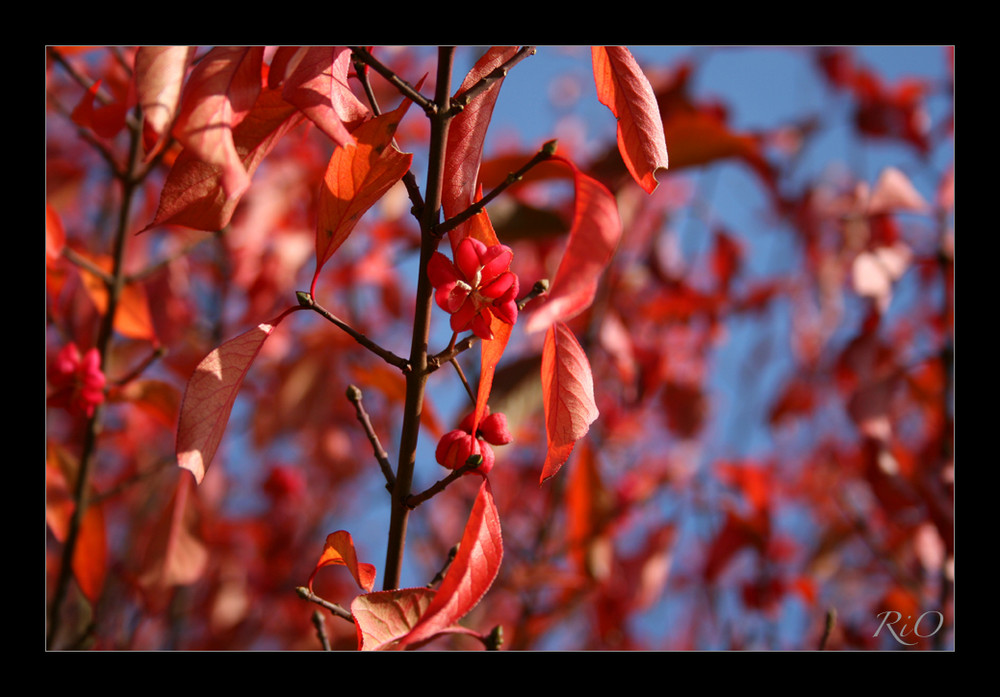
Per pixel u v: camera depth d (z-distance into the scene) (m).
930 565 0.77
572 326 0.90
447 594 0.54
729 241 1.11
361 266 0.99
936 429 0.79
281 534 1.16
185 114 0.53
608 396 1.00
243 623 1.05
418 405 0.56
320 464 1.06
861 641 0.87
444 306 0.54
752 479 0.90
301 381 0.87
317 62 0.54
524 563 0.84
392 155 0.55
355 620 0.55
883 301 0.71
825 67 1.09
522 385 0.68
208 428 0.55
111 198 1.08
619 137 0.56
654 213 1.04
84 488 0.66
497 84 0.56
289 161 1.00
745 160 1.05
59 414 0.89
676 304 0.98
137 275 0.67
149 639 0.94
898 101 1.04
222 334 0.95
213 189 0.55
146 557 0.66
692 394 1.04
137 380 0.67
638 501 0.88
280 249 0.93
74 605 0.79
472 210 0.54
